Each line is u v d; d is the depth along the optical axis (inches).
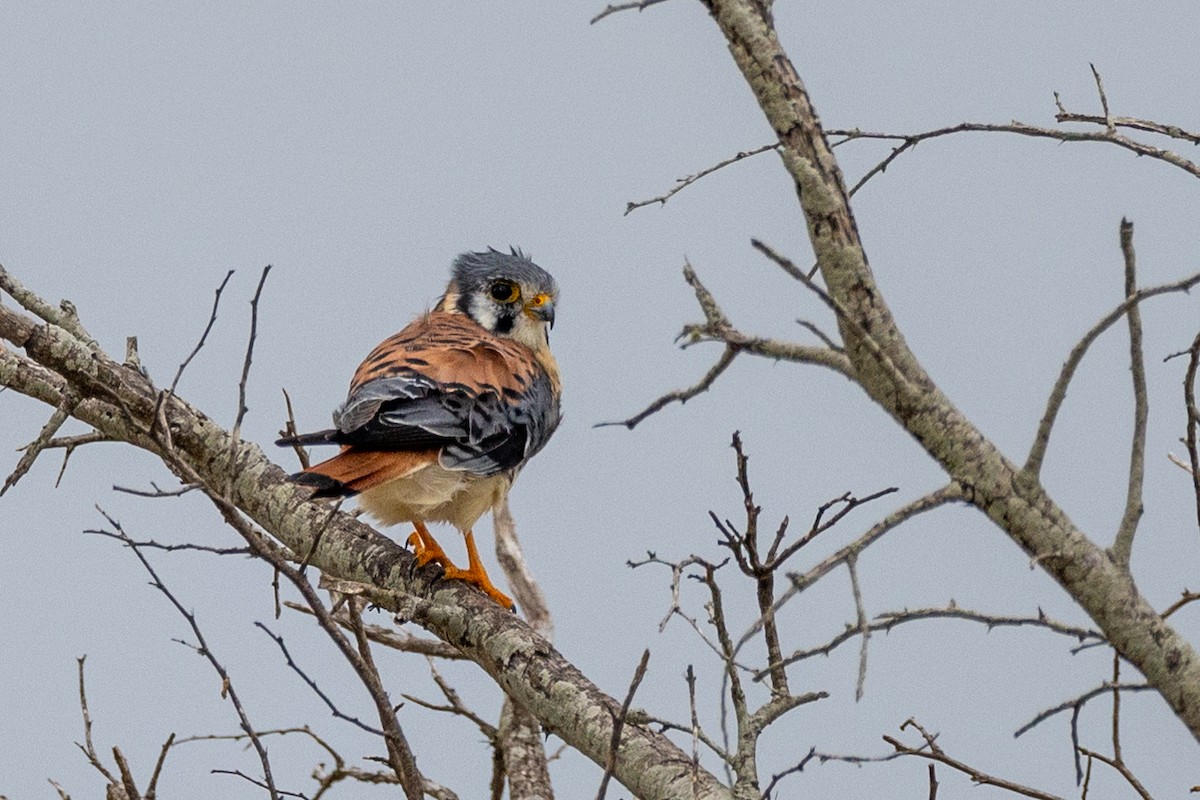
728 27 271.4
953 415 263.4
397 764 298.4
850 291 264.4
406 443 407.8
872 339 260.1
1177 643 258.1
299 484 383.2
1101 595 258.4
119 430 399.9
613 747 257.3
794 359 271.1
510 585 465.1
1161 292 235.9
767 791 272.1
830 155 267.1
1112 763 298.7
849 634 248.5
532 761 397.1
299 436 399.5
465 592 379.2
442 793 374.6
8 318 389.7
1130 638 257.9
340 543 401.4
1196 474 278.5
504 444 429.7
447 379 426.0
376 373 430.6
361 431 404.8
